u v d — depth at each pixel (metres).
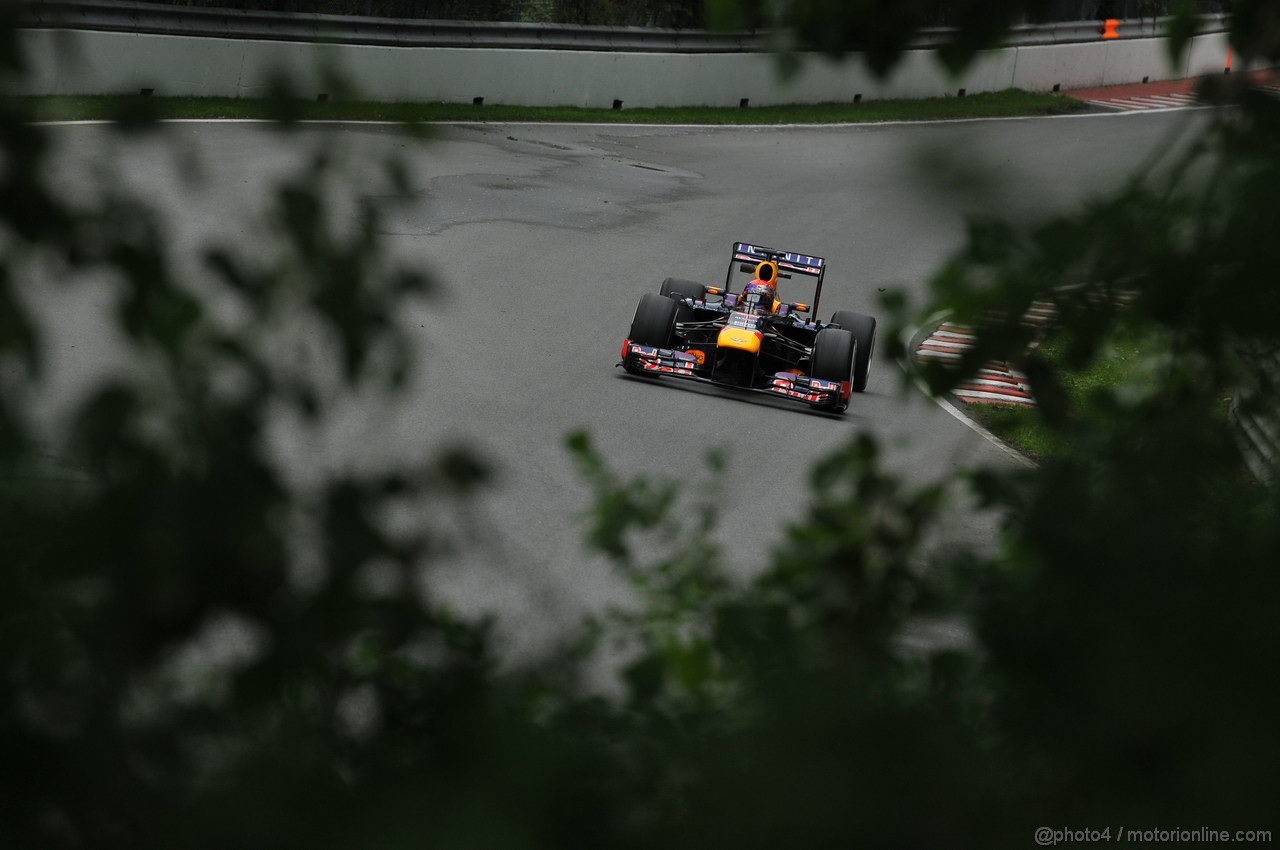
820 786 1.11
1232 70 1.36
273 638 1.04
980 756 1.16
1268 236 1.24
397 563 1.09
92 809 1.00
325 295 1.11
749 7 1.27
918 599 1.44
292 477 1.10
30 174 0.99
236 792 1.02
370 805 1.05
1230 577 1.20
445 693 1.19
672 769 1.20
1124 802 1.11
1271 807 1.07
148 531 0.99
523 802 1.09
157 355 1.04
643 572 1.88
